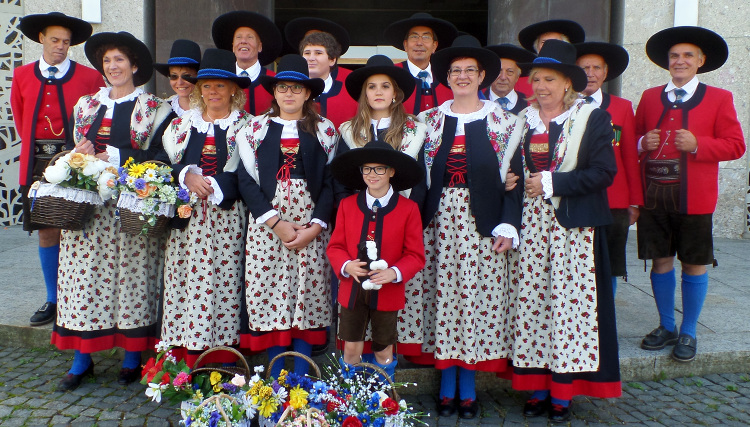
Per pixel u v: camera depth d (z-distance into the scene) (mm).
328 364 3652
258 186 3270
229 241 3346
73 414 3188
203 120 3410
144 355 3799
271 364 2793
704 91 3689
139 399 3389
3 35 7336
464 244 3154
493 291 3195
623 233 3736
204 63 3314
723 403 3428
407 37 4188
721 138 3609
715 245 6891
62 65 4172
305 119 3348
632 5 7043
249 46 3988
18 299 4531
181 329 3328
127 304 3455
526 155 3225
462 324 3174
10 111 7508
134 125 3453
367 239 3023
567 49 3135
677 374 3779
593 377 3125
